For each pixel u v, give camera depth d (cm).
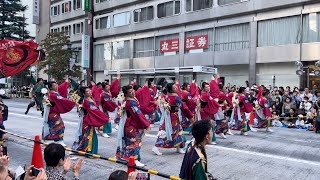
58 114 897
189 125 1085
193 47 3338
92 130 810
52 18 5388
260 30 2806
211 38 3191
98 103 1078
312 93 1809
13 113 1892
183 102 930
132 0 3991
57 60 3794
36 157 650
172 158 836
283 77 2666
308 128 1488
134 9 3988
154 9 3738
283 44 2645
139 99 800
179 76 2800
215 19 3150
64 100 873
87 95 796
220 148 978
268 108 1371
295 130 1480
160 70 2920
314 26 2472
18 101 3195
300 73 2247
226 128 1149
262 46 2778
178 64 3475
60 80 3784
